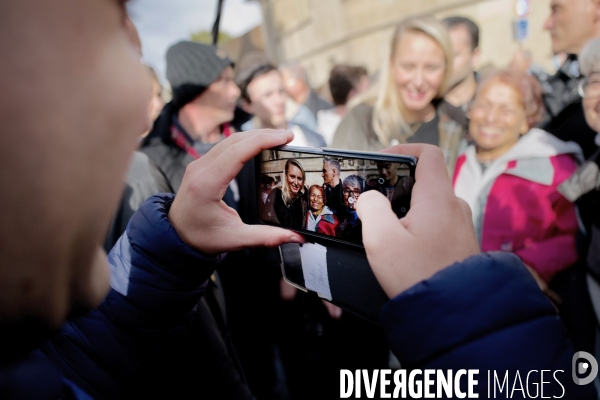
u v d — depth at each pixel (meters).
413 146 0.60
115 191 0.29
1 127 0.21
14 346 0.31
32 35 0.21
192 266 0.60
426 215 0.47
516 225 1.40
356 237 0.63
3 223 0.23
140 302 0.59
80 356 0.58
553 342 0.42
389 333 0.45
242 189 1.18
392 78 1.62
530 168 1.38
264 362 1.76
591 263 1.30
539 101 1.39
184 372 0.84
